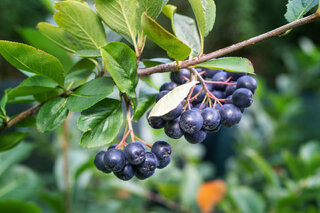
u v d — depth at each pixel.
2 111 0.29
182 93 0.26
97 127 0.27
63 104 0.29
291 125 0.86
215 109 0.28
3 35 1.78
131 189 0.61
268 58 2.14
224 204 0.63
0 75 1.71
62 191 0.51
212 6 0.29
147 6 0.27
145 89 0.31
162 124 0.28
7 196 0.44
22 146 0.46
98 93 0.27
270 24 2.17
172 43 0.26
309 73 0.92
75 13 0.28
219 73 0.30
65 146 0.50
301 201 0.60
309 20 0.26
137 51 0.28
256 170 0.82
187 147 0.81
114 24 0.28
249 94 0.28
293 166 0.58
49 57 0.27
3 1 1.69
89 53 0.28
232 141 1.12
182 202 0.61
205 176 0.88
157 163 0.28
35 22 1.82
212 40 2.18
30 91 0.29
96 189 0.70
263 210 0.56
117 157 0.27
